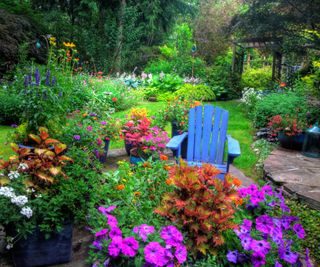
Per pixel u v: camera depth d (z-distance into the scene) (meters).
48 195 2.22
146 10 15.00
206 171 2.00
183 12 16.45
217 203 1.87
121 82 9.73
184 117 4.69
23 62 8.37
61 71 6.34
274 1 8.30
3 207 1.92
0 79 8.38
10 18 9.79
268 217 1.93
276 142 5.26
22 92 2.97
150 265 1.62
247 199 2.15
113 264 1.68
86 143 3.38
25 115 2.88
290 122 4.93
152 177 2.47
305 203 2.95
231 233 1.93
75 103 5.76
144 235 1.72
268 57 17.14
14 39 9.27
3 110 6.03
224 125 3.26
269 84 11.05
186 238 1.83
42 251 2.03
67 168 2.66
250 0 8.97
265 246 1.71
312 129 4.44
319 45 7.84
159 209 1.94
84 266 2.07
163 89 10.53
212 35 15.67
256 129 6.13
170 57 15.60
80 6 14.01
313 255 2.31
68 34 12.59
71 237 2.10
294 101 5.95
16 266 2.04
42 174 2.20
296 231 1.98
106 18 14.48
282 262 1.81
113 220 1.80
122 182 2.52
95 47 13.24
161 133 4.14
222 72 12.16
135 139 3.89
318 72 7.48
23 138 2.87
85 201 2.39
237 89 11.86
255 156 4.55
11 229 1.98
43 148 2.42
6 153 4.15
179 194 1.95
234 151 2.63
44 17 13.10
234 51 12.37
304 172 3.68
